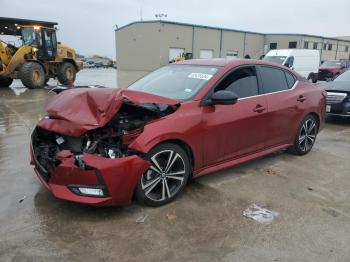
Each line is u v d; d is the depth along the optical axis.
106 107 3.14
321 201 3.73
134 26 40.94
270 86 4.65
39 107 9.75
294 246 2.87
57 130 3.26
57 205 3.47
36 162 3.60
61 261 2.62
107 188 3.05
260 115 4.34
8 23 16.03
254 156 4.46
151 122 3.35
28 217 3.23
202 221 3.25
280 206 3.59
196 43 41.47
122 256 2.70
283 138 4.89
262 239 2.97
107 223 3.17
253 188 4.02
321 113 5.54
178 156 3.55
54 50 16.64
